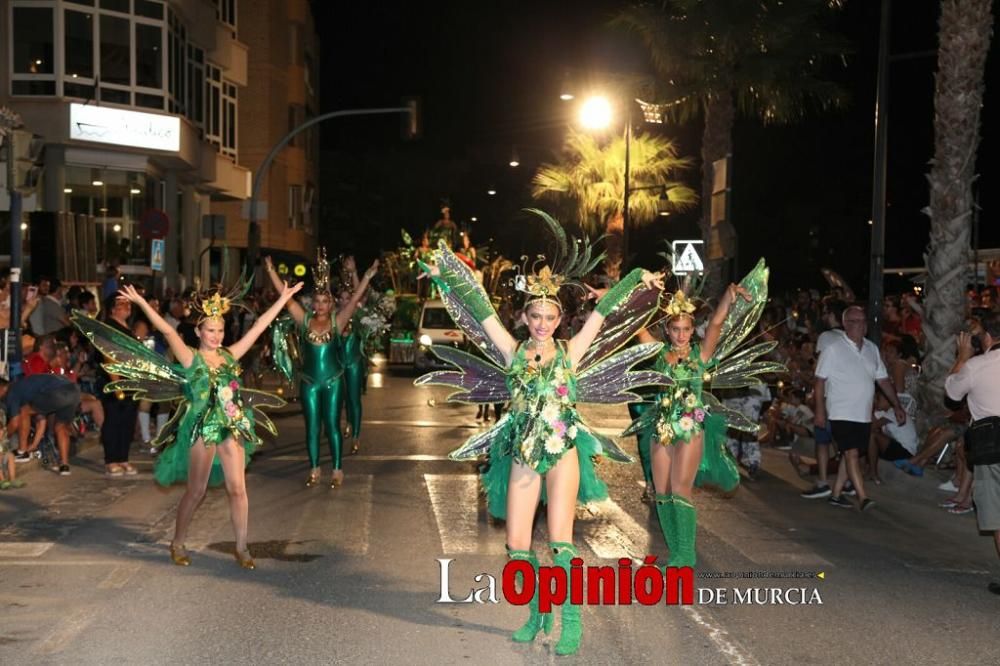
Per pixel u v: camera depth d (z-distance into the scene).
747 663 6.58
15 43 28.41
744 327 9.06
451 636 7.07
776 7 24.03
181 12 31.95
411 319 36.69
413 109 28.44
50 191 28.77
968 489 11.73
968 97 14.55
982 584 8.67
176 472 8.92
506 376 6.91
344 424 19.53
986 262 29.64
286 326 12.99
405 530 10.41
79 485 12.89
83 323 8.66
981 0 14.59
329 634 7.08
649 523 10.88
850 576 8.84
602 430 19.38
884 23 16.70
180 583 8.37
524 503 6.79
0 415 12.47
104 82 29.41
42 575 8.60
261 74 46.56
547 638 7.06
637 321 7.27
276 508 11.54
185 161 31.53
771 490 13.16
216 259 45.56
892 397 11.91
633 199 38.50
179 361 8.83
